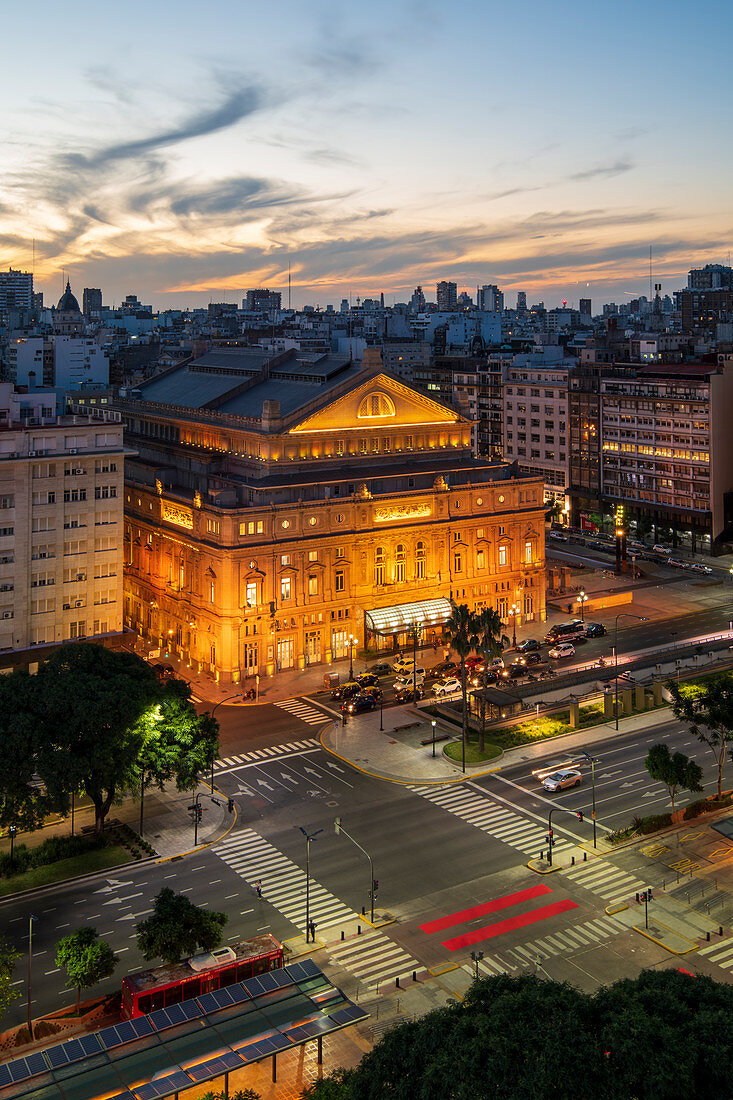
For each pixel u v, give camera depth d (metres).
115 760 89.06
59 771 84.94
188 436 166.12
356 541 143.50
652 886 84.38
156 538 152.88
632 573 193.25
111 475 126.75
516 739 116.50
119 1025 60.75
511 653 147.38
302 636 141.25
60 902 82.69
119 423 127.12
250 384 168.75
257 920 79.69
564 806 99.62
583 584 186.62
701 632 156.38
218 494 137.12
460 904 81.75
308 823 96.69
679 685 130.00
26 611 122.06
